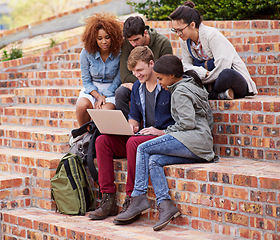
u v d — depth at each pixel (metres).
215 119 4.04
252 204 3.08
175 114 3.60
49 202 4.31
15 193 4.40
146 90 3.92
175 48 5.82
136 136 3.66
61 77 6.17
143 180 3.52
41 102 5.87
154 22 6.33
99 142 3.81
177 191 3.49
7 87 6.65
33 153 4.79
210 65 4.28
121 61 4.43
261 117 3.77
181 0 7.04
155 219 3.66
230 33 6.15
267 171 3.25
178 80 3.65
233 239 3.14
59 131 5.00
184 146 3.48
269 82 4.69
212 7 6.84
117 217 3.57
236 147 3.93
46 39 8.43
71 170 4.02
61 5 22.52
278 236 2.97
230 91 4.09
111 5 8.59
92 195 4.12
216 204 3.27
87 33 4.38
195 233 3.31
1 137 5.40
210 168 3.39
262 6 6.51
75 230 3.53
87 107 4.50
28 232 4.01
